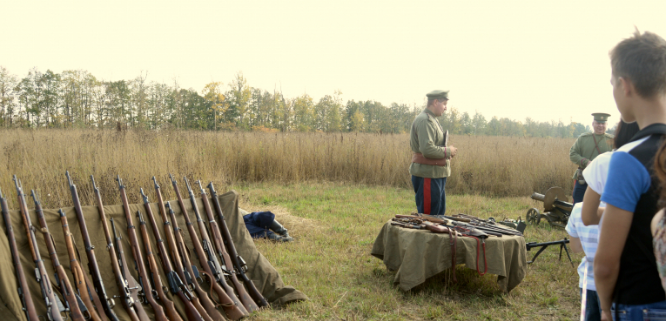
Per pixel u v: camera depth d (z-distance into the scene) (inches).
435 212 243.8
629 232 60.2
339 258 226.1
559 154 534.0
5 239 118.0
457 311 163.2
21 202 124.5
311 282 189.2
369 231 284.5
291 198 409.1
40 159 319.9
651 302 59.5
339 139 606.5
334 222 312.3
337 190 461.4
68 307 122.0
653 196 57.3
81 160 320.8
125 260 140.2
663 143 55.3
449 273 188.9
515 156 525.0
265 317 151.1
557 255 239.8
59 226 131.3
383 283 191.0
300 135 637.9
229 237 168.1
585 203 76.0
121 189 147.2
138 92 1929.1
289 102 1967.3
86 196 267.9
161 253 148.0
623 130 77.4
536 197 319.9
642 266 59.5
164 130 523.5
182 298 144.0
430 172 240.4
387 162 524.7
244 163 500.1
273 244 249.6
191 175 325.7
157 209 155.5
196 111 2204.7
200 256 156.9
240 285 158.2
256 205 367.6
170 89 2161.7
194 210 164.1
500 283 174.6
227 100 2367.1
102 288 130.1
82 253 133.8
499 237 178.4
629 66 61.2
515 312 165.6
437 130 241.3
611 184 60.2
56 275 124.0
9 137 457.1
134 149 362.0
